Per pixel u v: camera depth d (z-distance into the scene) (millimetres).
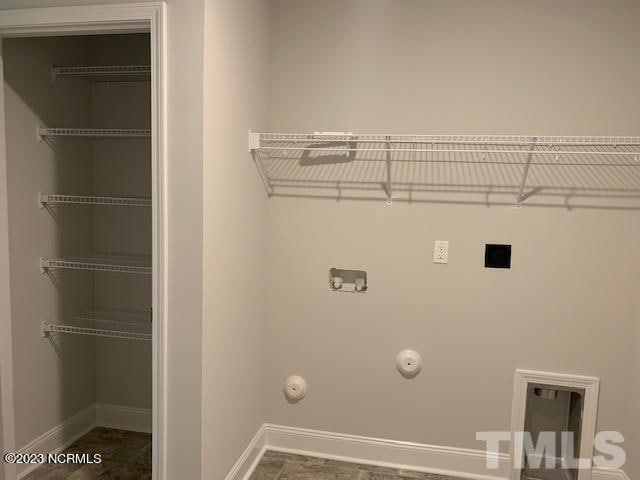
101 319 2793
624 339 2449
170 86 1925
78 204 2809
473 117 2488
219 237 2113
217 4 1980
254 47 2414
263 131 2602
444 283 2596
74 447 2795
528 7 2396
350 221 2658
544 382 2531
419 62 2514
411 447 2701
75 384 2869
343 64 2588
